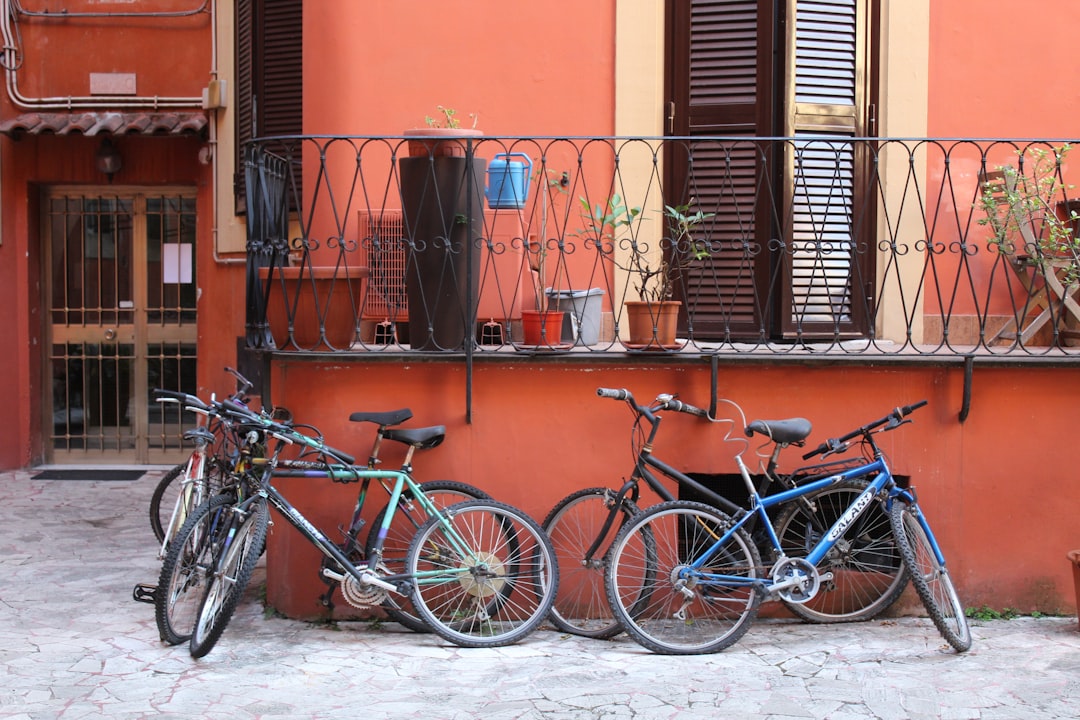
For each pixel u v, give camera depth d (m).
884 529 5.11
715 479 5.24
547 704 3.96
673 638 4.68
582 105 5.92
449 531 4.71
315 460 4.97
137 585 5.21
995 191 5.73
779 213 5.96
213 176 8.41
